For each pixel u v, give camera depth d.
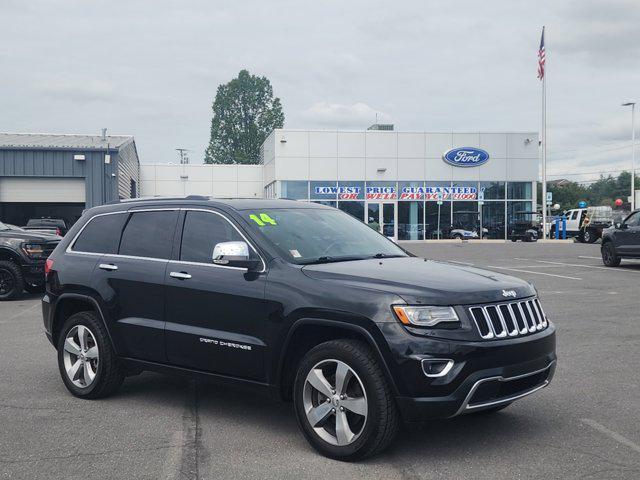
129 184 41.09
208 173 51.00
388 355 4.32
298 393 4.75
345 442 4.50
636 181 96.44
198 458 4.61
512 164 41.59
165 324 5.57
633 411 5.66
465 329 4.34
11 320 11.01
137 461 4.56
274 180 41.34
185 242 5.66
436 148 41.22
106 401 6.11
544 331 4.83
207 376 5.36
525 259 23.47
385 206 41.09
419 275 4.76
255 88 88.25
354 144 40.81
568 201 111.56
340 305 4.55
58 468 4.44
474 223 41.56
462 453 4.68
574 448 4.77
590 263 21.59
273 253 5.11
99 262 6.15
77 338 6.30
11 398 6.23
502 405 4.62
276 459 4.59
